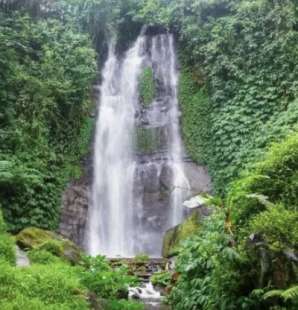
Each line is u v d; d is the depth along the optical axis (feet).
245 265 15.89
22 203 35.78
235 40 44.91
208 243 17.70
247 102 42.27
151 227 44.37
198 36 47.73
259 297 15.07
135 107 50.72
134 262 33.58
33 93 40.24
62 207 39.70
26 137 38.11
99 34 53.98
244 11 44.80
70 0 52.70
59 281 16.62
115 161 47.32
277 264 14.83
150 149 47.91
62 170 41.16
